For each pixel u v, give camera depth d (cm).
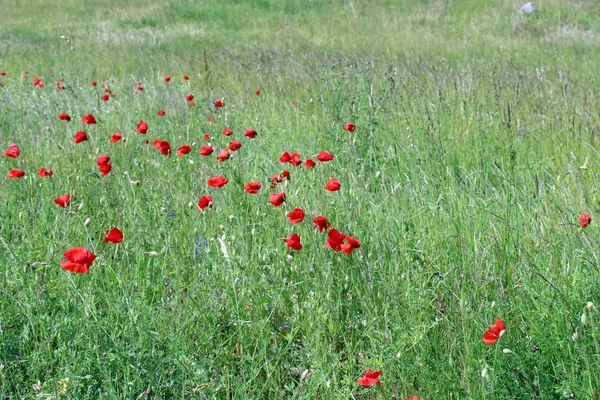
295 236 338
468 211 434
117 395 292
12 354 315
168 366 304
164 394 298
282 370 318
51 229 419
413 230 427
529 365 290
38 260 376
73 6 2364
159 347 313
